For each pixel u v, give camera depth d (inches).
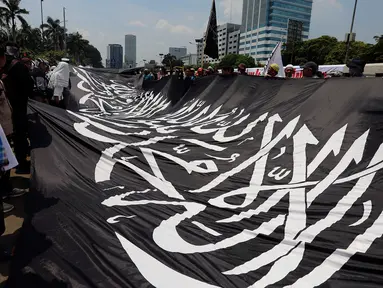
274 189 133.7
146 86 445.7
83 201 131.6
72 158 165.0
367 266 85.7
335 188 120.4
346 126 142.7
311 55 2236.7
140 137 199.2
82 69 417.1
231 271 89.7
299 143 155.5
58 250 97.3
